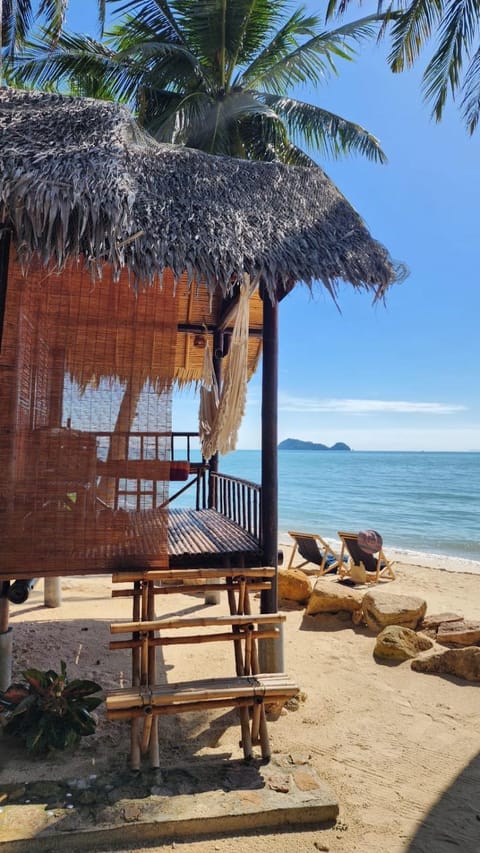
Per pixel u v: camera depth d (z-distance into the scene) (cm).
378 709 403
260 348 650
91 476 331
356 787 306
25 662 464
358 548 922
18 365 325
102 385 335
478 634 523
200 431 634
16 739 341
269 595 396
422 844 259
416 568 1054
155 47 970
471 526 2005
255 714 325
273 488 396
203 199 364
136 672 335
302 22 1091
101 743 343
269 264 342
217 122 1045
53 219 283
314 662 495
